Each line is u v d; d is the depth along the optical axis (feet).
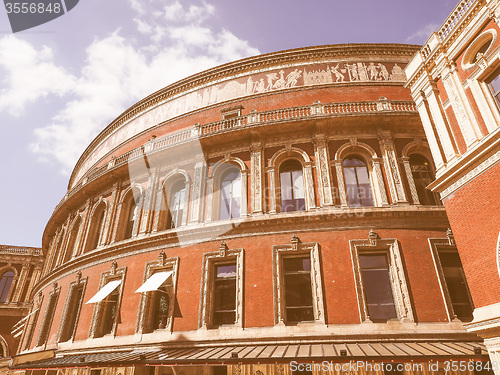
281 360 29.94
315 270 40.47
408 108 51.75
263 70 64.85
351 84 58.80
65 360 43.09
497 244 28.86
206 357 32.58
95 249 57.57
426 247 40.60
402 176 46.26
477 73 34.12
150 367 41.24
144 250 50.62
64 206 74.90
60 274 63.87
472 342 34.17
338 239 41.81
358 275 39.45
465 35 35.96
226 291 43.27
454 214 34.04
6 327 96.53
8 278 105.40
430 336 35.06
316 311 38.29
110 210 60.90
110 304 51.34
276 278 40.86
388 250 41.37
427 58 40.78
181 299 43.75
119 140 78.13
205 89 68.33
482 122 33.01
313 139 50.01
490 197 30.17
